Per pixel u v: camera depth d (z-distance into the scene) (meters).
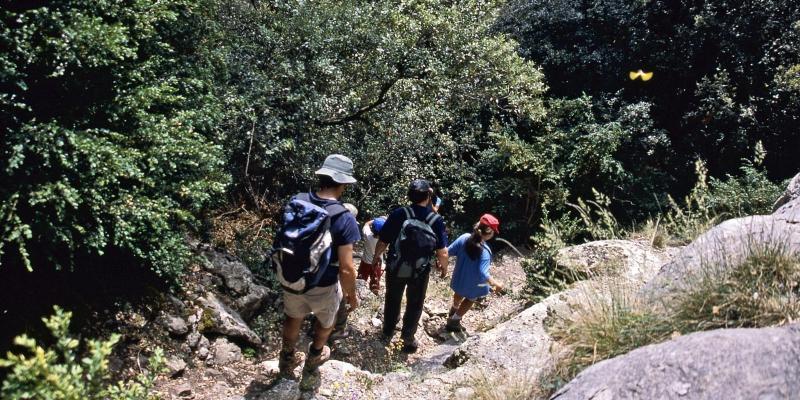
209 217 7.27
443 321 7.34
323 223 4.03
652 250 6.18
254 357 5.64
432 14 9.07
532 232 11.06
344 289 4.26
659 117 13.47
